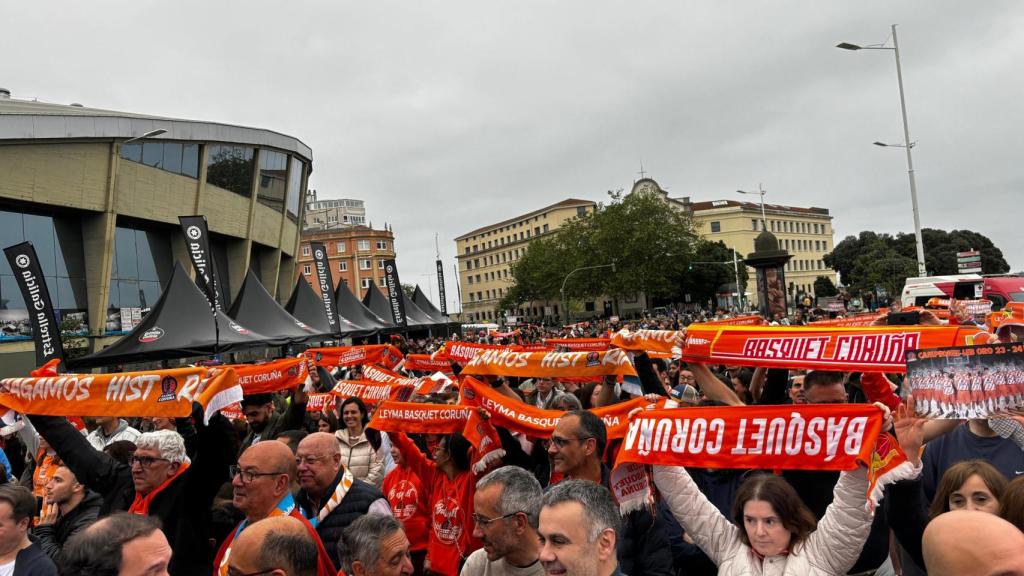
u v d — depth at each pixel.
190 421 5.36
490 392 5.35
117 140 32.19
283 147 46.72
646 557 3.85
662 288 75.88
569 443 3.97
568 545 2.69
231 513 4.73
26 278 8.48
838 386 4.38
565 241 84.00
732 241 121.81
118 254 34.78
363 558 3.34
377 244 112.25
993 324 6.10
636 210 76.62
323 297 25.02
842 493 3.14
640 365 4.93
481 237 156.62
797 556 3.15
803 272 131.38
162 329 14.34
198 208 38.66
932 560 1.93
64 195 30.27
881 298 44.84
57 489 4.87
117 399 4.76
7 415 4.98
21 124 27.77
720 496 4.56
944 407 2.84
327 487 4.41
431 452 6.19
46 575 3.62
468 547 5.09
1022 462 3.95
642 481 3.82
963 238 81.25
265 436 7.31
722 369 9.27
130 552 2.75
